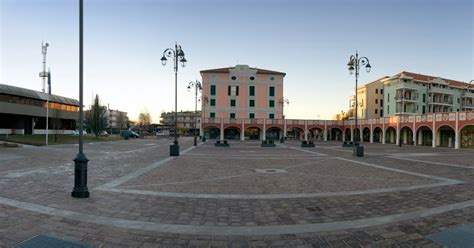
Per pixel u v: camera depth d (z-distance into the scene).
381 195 8.27
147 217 6.02
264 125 60.47
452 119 39.41
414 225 5.71
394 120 49.38
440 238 5.05
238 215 6.26
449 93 68.50
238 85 66.50
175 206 6.89
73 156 18.55
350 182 10.35
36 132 51.88
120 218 5.91
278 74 67.00
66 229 5.24
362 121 57.94
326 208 6.86
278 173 12.48
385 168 14.68
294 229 5.44
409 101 64.31
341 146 37.59
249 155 21.89
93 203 6.96
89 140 43.88
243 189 8.94
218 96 66.19
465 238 5.07
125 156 19.62
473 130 39.75
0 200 7.09
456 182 10.56
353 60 23.20
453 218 6.17
